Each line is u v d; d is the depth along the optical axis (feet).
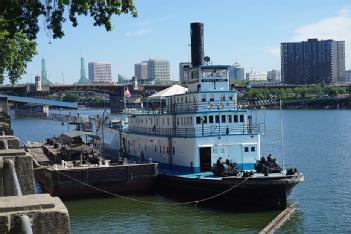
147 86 626.23
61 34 77.30
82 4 75.66
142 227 126.41
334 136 446.19
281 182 135.85
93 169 161.07
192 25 186.39
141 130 211.20
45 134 506.89
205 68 173.17
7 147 59.88
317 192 177.06
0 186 45.29
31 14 74.95
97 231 123.13
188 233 120.88
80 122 338.95
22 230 25.54
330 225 129.49
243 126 168.66
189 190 152.56
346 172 229.04
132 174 164.35
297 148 349.82
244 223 127.85
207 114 165.78
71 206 150.51
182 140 167.84
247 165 163.53
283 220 129.59
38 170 181.88
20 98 574.97
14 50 219.00
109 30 79.77
